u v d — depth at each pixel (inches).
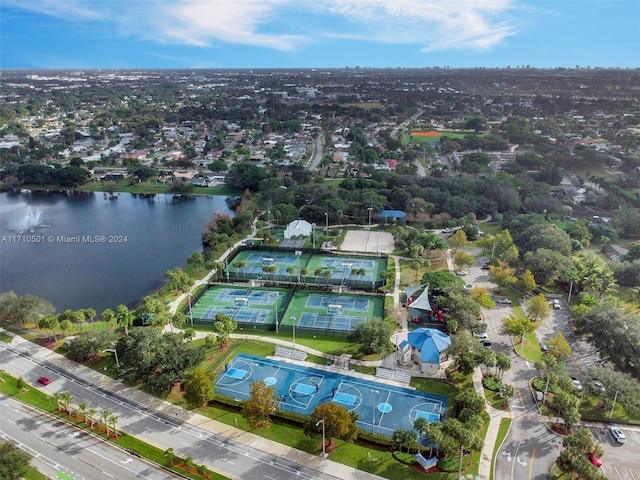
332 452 4247.0
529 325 5767.7
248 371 5497.1
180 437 4451.3
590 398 4896.7
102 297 7800.2
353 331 6038.4
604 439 4365.2
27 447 4323.3
